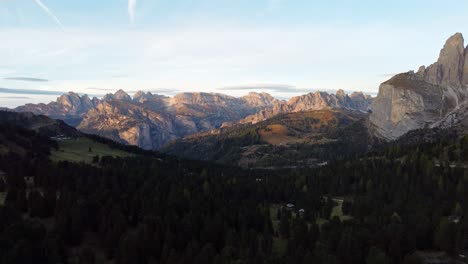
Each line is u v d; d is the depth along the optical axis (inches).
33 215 4702.3
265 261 3806.6
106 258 4220.0
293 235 4473.4
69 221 4443.9
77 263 3954.2
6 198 4972.9
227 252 4023.1
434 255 3924.7
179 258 4035.4
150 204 5177.2
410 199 5492.1
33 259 3700.8
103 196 5211.6
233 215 5201.8
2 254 3634.4
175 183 6574.8
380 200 5777.6
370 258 3595.0
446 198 5438.0
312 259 3676.2
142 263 4097.0
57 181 5664.4
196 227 4739.2
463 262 3767.2
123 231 4498.0
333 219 4869.6
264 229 4867.1
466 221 4104.3
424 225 4153.5
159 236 4375.0
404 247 3917.3
